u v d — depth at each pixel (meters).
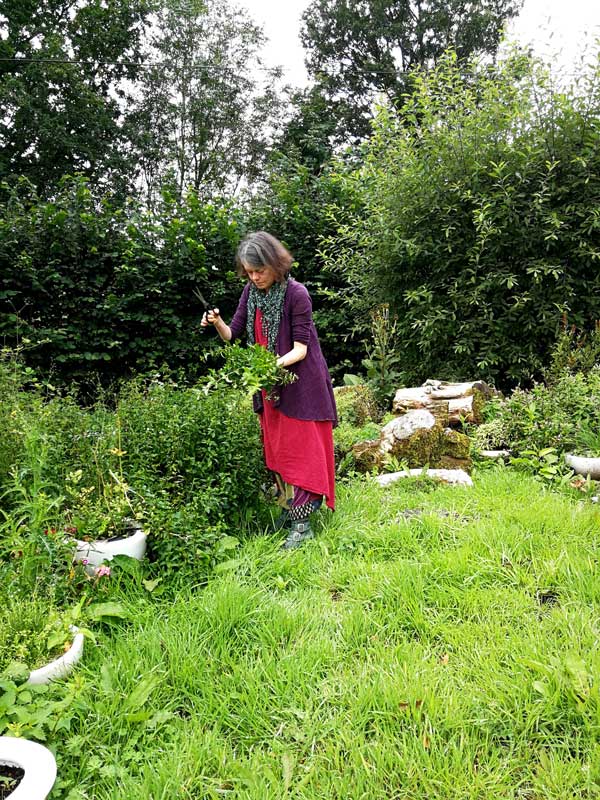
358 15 30.70
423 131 6.78
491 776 1.71
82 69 21.91
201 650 2.32
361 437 5.09
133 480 3.19
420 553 3.01
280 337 3.39
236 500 3.51
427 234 6.66
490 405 5.40
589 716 1.87
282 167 9.97
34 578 2.52
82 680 2.00
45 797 1.55
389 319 7.18
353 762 1.78
